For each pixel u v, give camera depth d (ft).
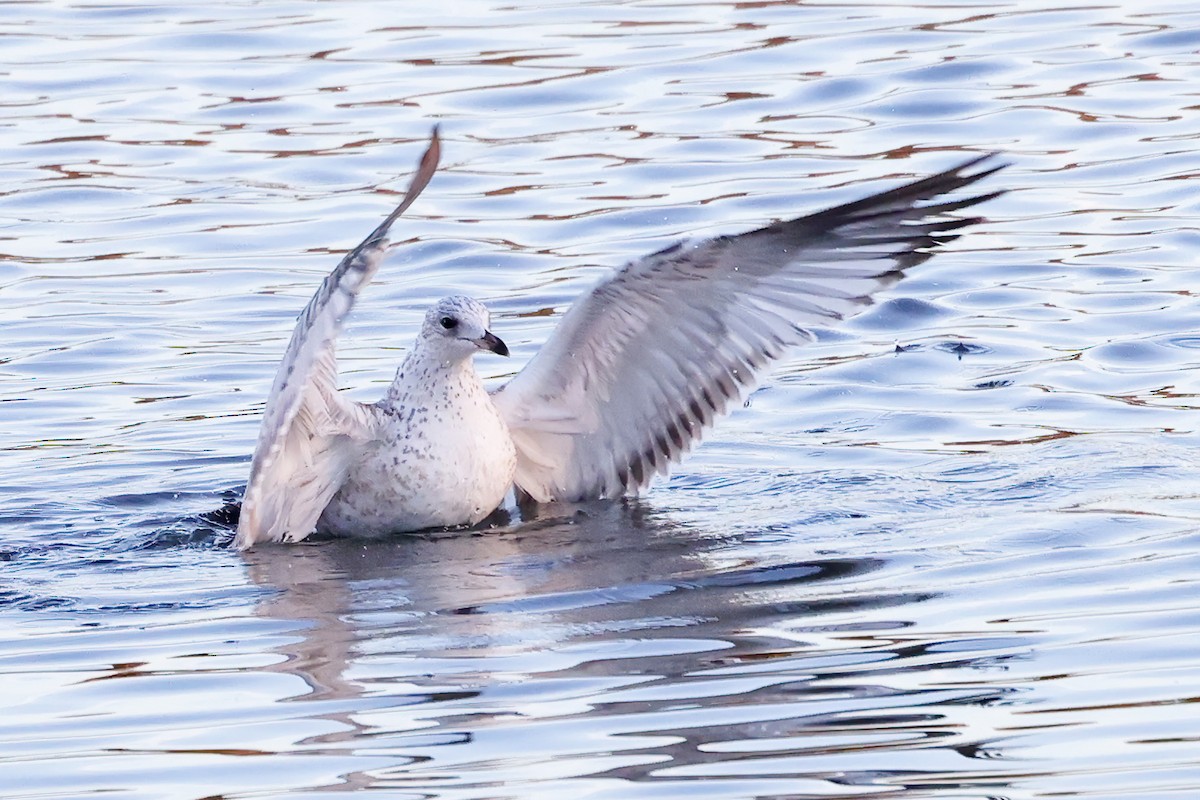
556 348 40.52
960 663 28.84
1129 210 58.80
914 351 49.03
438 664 29.89
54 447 44.80
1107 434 42.11
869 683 28.22
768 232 37.01
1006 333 50.01
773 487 40.60
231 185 64.13
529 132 67.62
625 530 38.63
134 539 38.81
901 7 80.48
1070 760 25.21
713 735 26.37
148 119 70.23
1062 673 28.25
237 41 78.69
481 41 77.87
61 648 31.53
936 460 41.37
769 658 29.50
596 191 62.08
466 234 59.47
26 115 70.74
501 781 25.14
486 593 34.17
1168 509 36.65
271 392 36.63
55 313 54.13
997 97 68.69
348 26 80.53
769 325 38.93
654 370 40.50
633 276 38.22
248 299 55.21
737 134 66.44
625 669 29.27
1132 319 50.29
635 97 70.59
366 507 39.78
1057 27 76.43
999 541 35.29
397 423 39.58
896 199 36.76
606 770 25.35
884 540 36.01
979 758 25.29
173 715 28.07
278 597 34.45
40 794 25.32
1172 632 29.66
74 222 61.46
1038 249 56.34
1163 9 78.18
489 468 40.06
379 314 53.72
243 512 37.42
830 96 69.77
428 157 33.99
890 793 24.41
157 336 52.42
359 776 25.52
